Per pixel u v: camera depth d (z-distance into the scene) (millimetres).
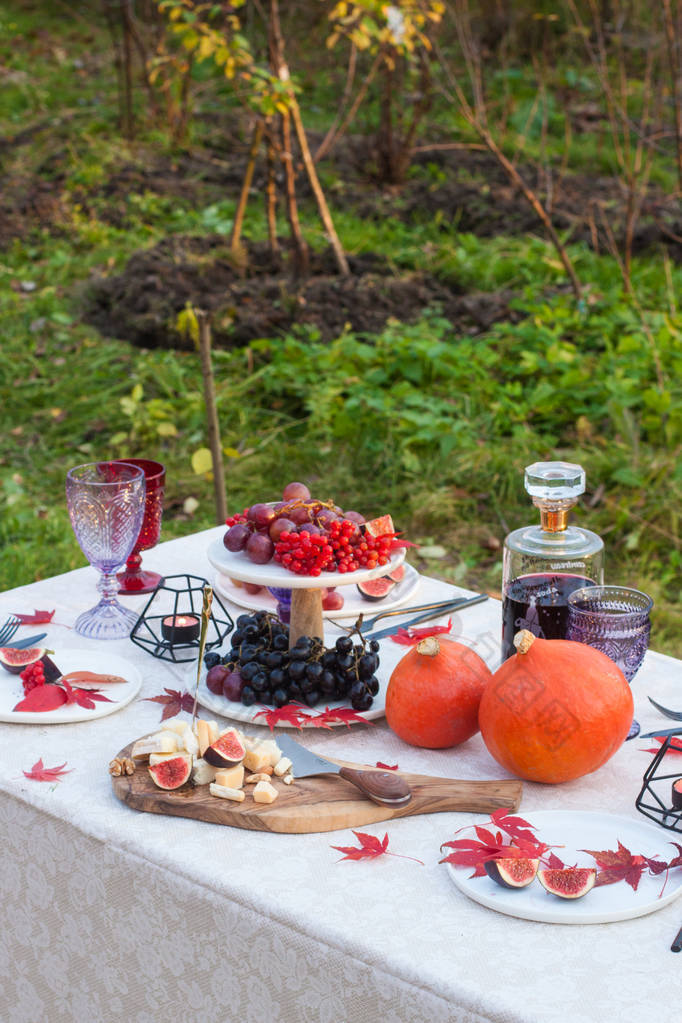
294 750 1499
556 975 1103
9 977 1588
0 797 1488
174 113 9047
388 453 4820
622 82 6859
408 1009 1121
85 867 1410
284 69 6129
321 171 8594
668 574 4059
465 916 1200
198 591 2104
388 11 6281
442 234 7738
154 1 10328
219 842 1340
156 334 5965
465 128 9266
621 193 7941
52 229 7641
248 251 6863
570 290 6387
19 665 1752
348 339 5484
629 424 4738
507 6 10281
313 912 1204
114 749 1559
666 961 1124
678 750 1553
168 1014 1377
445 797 1398
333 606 1953
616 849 1309
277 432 5160
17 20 12180
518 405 5121
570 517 4426
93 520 1860
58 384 5648
